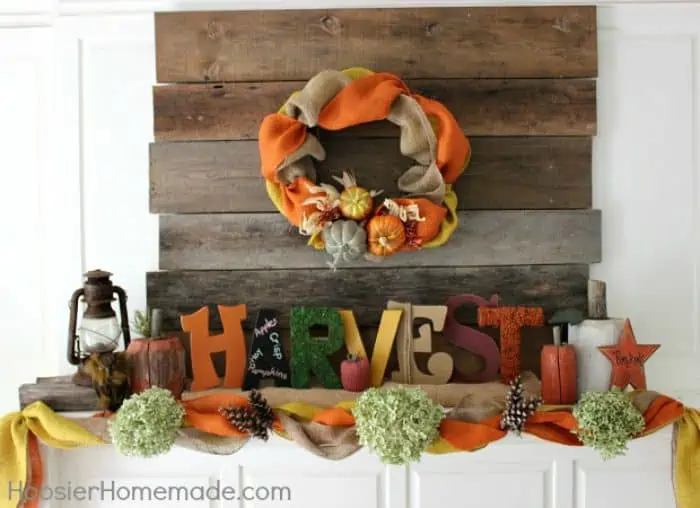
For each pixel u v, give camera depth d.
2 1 1.78
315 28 1.73
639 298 1.77
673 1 1.74
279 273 1.75
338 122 1.62
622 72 1.76
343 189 1.73
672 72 1.76
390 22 1.72
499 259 1.74
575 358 1.57
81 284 1.76
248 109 1.73
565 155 1.74
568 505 1.58
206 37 1.73
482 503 1.58
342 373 1.63
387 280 1.74
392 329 1.67
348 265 1.75
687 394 1.77
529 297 1.75
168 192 1.74
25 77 1.78
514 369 1.67
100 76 1.76
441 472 1.58
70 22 1.75
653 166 1.77
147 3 1.75
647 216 1.77
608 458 1.49
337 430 1.49
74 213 1.76
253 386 1.65
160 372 1.54
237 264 1.75
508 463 1.58
